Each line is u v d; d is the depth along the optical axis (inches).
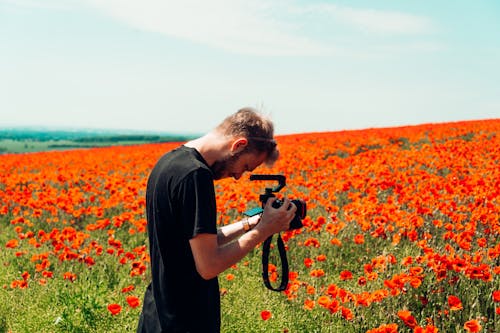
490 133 767.7
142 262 216.1
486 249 217.9
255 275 225.9
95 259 251.1
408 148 768.9
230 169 86.7
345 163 482.9
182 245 83.5
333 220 275.0
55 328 171.3
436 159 480.4
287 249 245.1
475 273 173.3
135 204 322.0
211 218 80.4
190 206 79.7
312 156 544.4
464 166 446.6
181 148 87.2
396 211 249.6
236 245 82.2
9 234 332.8
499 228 237.3
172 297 85.2
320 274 189.9
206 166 82.7
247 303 188.9
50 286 213.3
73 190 370.9
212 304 89.5
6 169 753.6
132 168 670.5
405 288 176.4
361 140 826.8
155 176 87.4
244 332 167.8
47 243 290.2
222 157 85.4
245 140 83.1
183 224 80.9
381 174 365.7
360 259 234.7
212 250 80.2
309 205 296.2
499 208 255.1
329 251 247.9
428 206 290.4
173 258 84.0
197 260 80.8
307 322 173.2
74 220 355.9
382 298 168.1
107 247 275.3
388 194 371.6
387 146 728.3
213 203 81.6
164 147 1030.4
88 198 421.7
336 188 347.9
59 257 234.7
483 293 181.9
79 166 719.7
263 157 86.3
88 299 182.5
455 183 331.6
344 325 169.2
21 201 362.9
